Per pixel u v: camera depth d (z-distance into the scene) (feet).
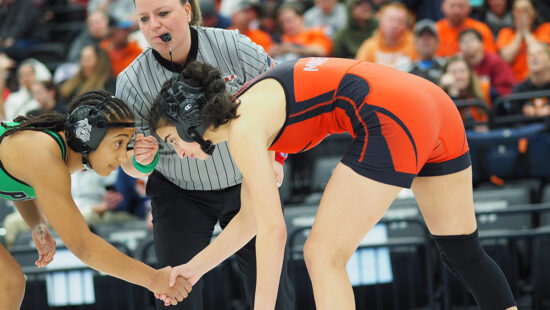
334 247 11.66
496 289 13.19
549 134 23.90
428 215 13.21
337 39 31.99
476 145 24.23
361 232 11.72
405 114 11.75
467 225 13.08
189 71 11.80
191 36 13.87
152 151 13.35
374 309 21.50
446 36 30.76
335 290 11.53
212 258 13.28
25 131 12.53
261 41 31.76
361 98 11.85
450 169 12.72
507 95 26.53
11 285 13.71
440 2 34.17
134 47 33.68
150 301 22.58
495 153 24.13
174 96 11.73
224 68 14.08
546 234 20.66
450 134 12.51
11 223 24.54
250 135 11.23
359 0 31.17
